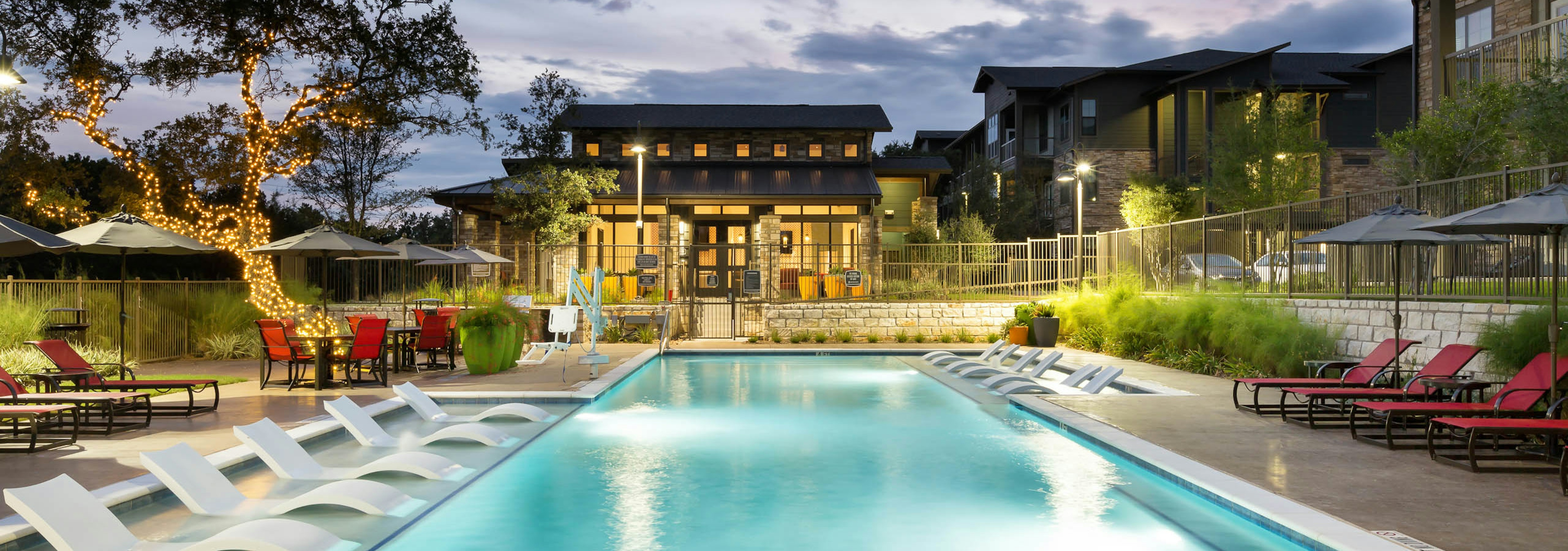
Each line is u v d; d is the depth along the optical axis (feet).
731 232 99.71
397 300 72.54
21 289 46.70
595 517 20.36
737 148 107.86
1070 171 77.25
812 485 23.48
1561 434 22.44
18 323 42.16
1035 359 53.26
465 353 47.67
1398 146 56.34
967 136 149.28
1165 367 50.47
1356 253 43.55
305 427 28.40
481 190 96.43
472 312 49.01
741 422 34.32
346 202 93.91
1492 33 60.18
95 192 91.15
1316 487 20.17
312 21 65.31
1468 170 52.90
